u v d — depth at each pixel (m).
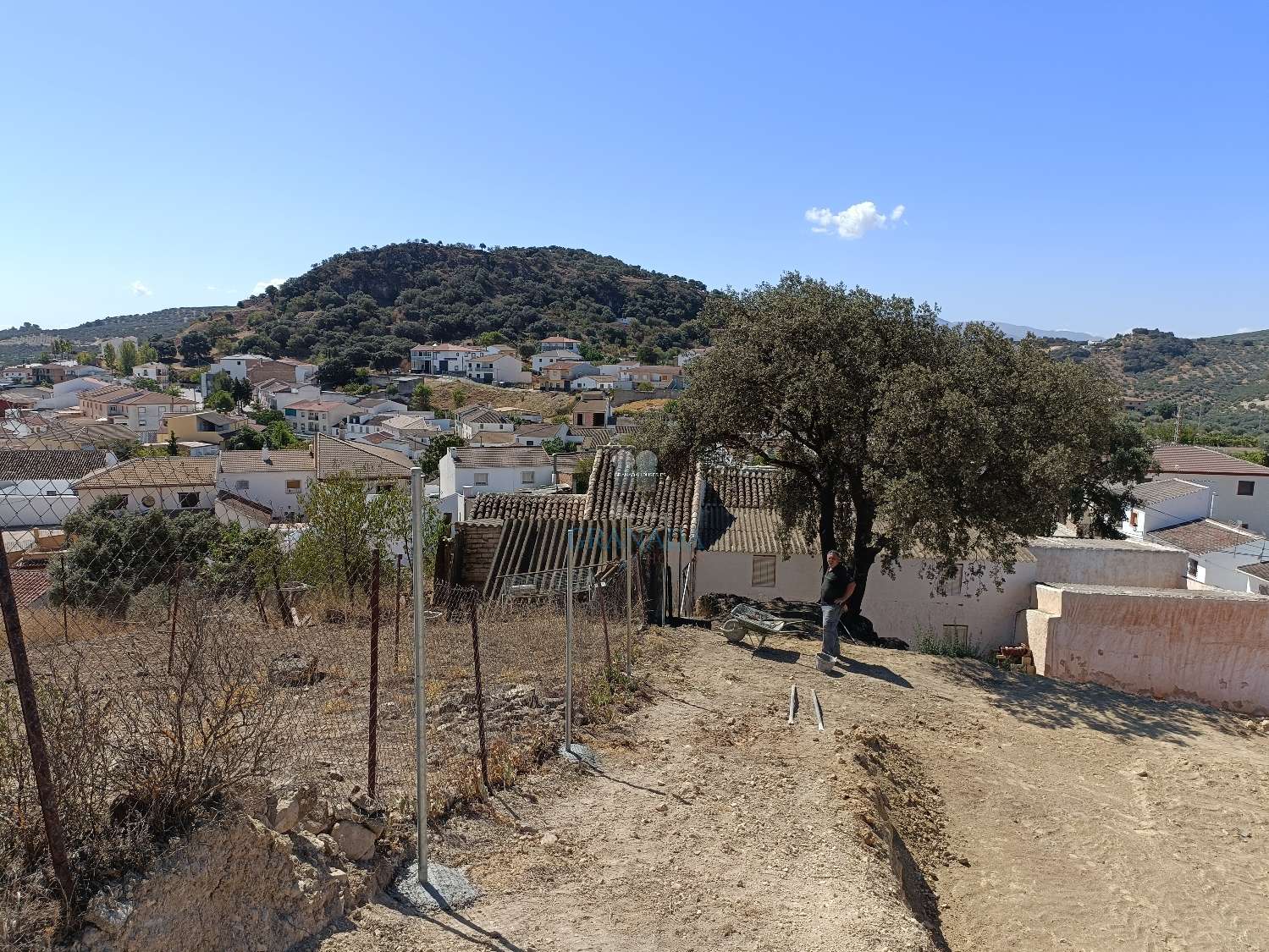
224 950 3.95
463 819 5.94
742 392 15.63
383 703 7.53
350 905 4.62
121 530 7.93
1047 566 21.86
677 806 6.79
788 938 5.10
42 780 3.57
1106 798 9.30
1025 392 14.29
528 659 9.74
